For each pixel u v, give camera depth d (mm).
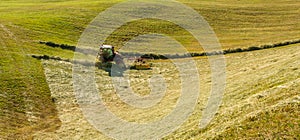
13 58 51406
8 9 86062
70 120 36531
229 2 105875
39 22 72250
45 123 35719
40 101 40250
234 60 57594
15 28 66500
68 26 72688
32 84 43812
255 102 30219
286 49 60969
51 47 59750
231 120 28016
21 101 39406
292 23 87812
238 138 23891
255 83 37156
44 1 100688
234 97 34750
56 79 46750
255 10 97812
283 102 27391
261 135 23500
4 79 43406
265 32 80125
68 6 90500
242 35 77438
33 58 52750
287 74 36656
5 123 34594
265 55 58562
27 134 33188
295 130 23141
